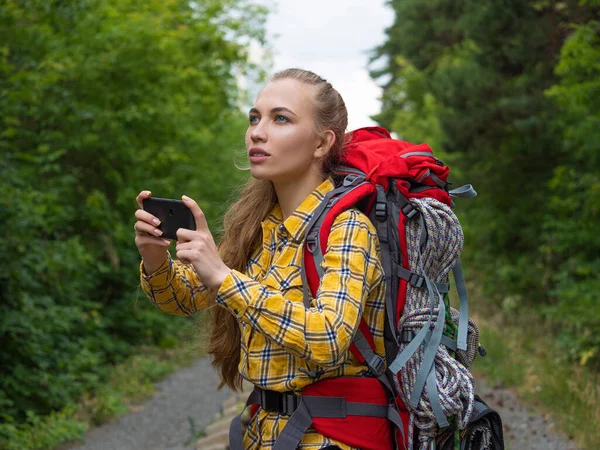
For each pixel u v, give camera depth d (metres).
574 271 9.64
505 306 11.03
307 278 1.99
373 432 2.00
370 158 2.16
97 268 10.10
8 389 6.59
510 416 6.67
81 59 9.38
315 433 1.99
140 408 7.93
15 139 9.12
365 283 1.91
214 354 2.37
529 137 10.84
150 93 10.75
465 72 11.68
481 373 8.38
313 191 2.11
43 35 8.71
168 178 11.30
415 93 24.50
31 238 7.05
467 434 2.12
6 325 6.36
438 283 2.14
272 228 2.20
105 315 10.36
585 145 8.91
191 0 16.02
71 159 10.09
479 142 11.81
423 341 2.06
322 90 2.10
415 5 16.73
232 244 2.27
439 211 2.11
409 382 2.04
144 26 10.42
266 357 2.00
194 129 14.05
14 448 5.84
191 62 14.55
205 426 6.93
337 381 1.99
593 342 8.02
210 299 2.26
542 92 10.71
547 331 9.80
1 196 6.53
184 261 1.87
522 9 10.98
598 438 5.69
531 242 11.98
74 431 6.52
